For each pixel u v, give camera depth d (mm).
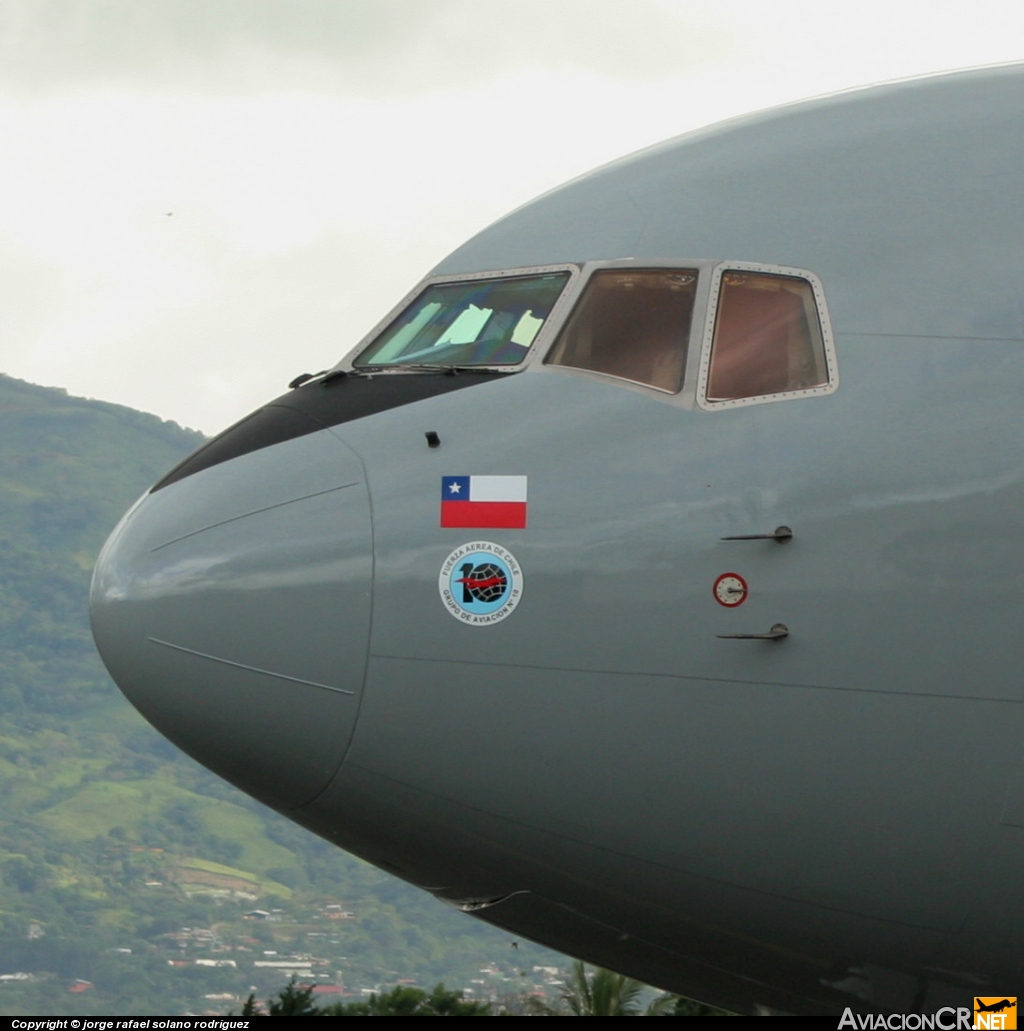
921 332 26734
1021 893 25750
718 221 28719
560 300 28750
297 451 28031
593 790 26094
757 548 25766
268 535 27016
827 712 25438
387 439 27672
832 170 28797
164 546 27594
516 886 27812
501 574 26219
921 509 25594
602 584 25969
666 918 27359
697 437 26594
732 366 27125
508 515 26453
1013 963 26562
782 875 26094
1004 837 25438
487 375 28422
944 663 25266
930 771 25328
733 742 25609
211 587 26875
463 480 26781
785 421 26438
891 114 29422
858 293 27281
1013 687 25156
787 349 27125
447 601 26266
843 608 25469
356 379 29844
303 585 26594
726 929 27156
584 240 29578
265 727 26750
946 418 26000
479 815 26703
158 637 27016
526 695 26000
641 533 26062
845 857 25828
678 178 29875
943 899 25906
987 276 27031
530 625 26031
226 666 26703
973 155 28391
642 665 25781
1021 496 25531
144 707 27562
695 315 27656
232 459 28531
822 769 25500
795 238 28078
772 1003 29125
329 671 26406
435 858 27781
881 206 28109
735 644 25594
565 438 26969
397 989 98375
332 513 26969
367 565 26531
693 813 25938
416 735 26344
